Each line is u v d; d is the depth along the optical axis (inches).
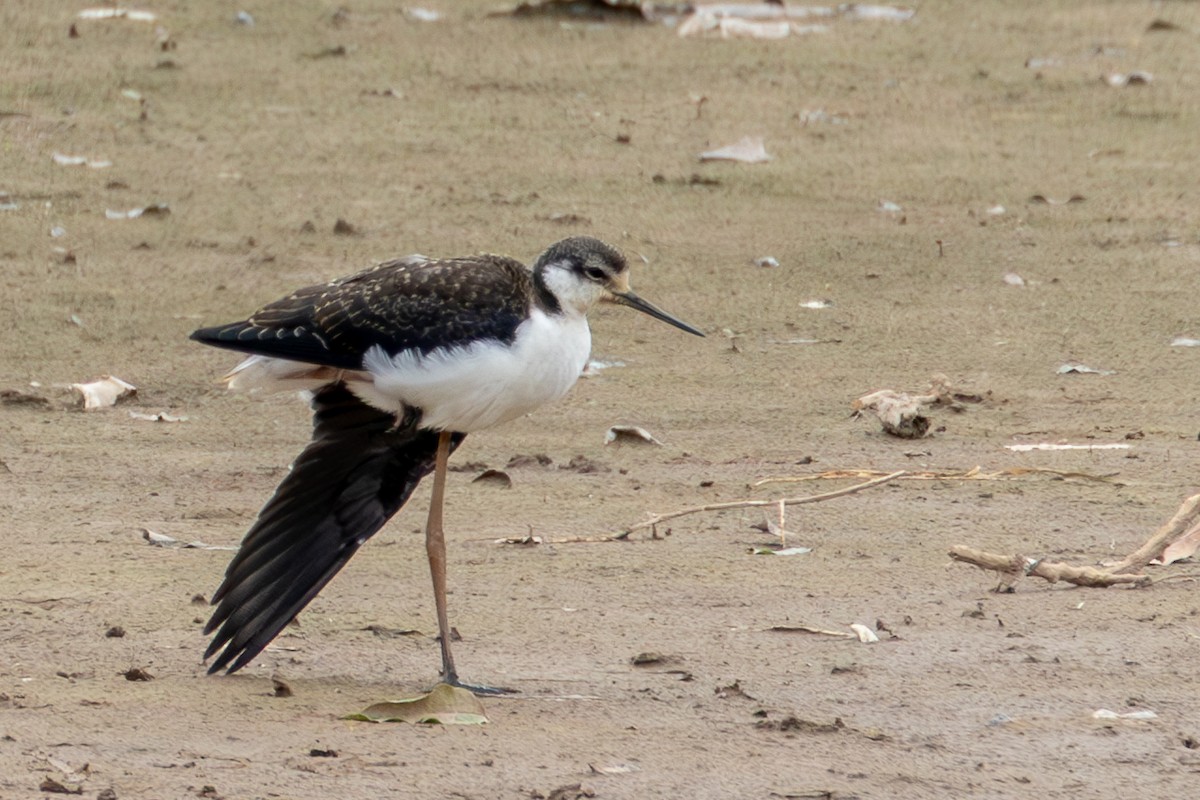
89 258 706.8
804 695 342.6
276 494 352.2
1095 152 898.7
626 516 468.4
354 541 351.3
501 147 879.7
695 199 810.8
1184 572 425.4
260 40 1050.7
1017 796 293.6
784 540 446.0
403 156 859.4
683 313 671.1
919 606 398.9
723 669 357.7
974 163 877.2
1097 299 694.5
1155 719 331.0
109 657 356.2
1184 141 923.4
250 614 343.6
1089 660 363.9
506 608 395.2
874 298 693.9
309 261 710.5
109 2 1097.4
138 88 941.8
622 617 390.0
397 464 357.7
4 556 422.0
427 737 315.0
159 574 411.8
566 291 368.2
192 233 740.0
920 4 1221.7
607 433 541.0
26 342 618.8
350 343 346.6
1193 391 592.7
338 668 356.2
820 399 584.1
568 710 332.8
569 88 984.9
